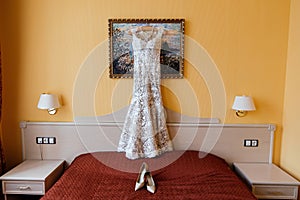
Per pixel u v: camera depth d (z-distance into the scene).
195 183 2.27
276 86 2.91
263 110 2.94
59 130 2.92
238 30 2.83
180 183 2.27
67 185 2.21
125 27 2.81
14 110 2.92
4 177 2.45
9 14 2.80
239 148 2.96
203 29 2.83
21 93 2.90
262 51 2.87
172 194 2.08
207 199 2.00
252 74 2.89
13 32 2.82
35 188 2.45
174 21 2.80
